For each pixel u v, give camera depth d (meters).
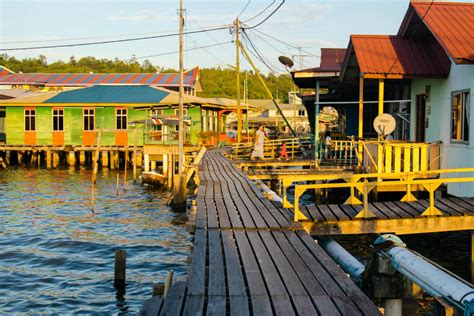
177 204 23.27
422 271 5.83
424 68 16.73
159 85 53.91
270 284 6.15
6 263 14.69
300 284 6.15
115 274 12.83
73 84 56.41
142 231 18.95
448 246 14.30
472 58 13.77
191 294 5.87
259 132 25.64
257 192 14.52
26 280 13.16
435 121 17.22
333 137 29.62
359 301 5.52
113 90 43.91
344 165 21.94
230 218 10.42
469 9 17.22
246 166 23.58
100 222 20.56
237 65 36.81
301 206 11.75
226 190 14.96
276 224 9.77
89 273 13.80
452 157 15.70
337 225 10.46
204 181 17.09
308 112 34.62
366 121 29.31
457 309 5.20
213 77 118.69
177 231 18.97
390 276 6.48
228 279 6.38
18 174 36.81
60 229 19.20
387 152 15.77
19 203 24.91
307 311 5.25
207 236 8.89
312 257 7.44
